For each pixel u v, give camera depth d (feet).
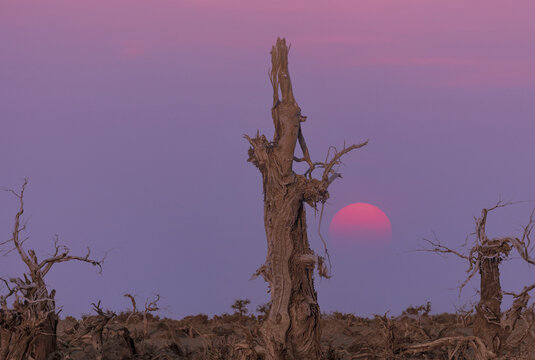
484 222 367.66
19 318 302.66
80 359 372.99
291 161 398.42
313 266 394.93
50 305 314.96
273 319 387.96
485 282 366.63
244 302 609.42
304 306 389.39
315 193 394.11
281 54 407.85
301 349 388.98
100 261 321.93
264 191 402.31
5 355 300.61
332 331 522.06
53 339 317.22
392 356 369.50
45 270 312.71
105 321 372.58
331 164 398.62
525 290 361.51
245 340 382.42
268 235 397.80
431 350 372.17
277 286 391.45
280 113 400.47
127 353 403.54
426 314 563.48
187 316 597.93
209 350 412.98
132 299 497.05
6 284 303.48
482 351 352.90
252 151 404.36
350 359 391.65
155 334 506.48
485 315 364.38
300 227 400.26
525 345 394.73
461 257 369.50
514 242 356.79
